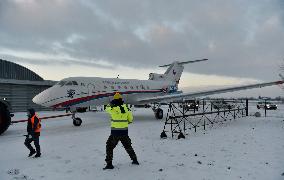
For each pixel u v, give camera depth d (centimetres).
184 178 592
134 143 1023
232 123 1762
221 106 3622
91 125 1706
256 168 666
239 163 714
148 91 2370
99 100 1895
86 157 798
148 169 664
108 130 1443
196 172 636
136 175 616
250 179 581
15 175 624
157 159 765
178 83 2928
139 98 2267
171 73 2834
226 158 770
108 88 1977
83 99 1777
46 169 673
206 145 971
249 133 1272
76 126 1655
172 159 764
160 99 2088
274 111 3447
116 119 678
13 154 848
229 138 1127
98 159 773
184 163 718
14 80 2886
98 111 3141
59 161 754
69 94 1711
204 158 773
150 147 942
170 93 2642
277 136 1175
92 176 613
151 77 2619
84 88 1805
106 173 634
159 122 1866
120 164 714
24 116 2411
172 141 1062
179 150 887
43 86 3241
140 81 2342
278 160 743
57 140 1115
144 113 2883
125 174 625
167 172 638
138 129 1462
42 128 1562
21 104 2997
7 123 1277
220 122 1825
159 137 1173
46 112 3059
